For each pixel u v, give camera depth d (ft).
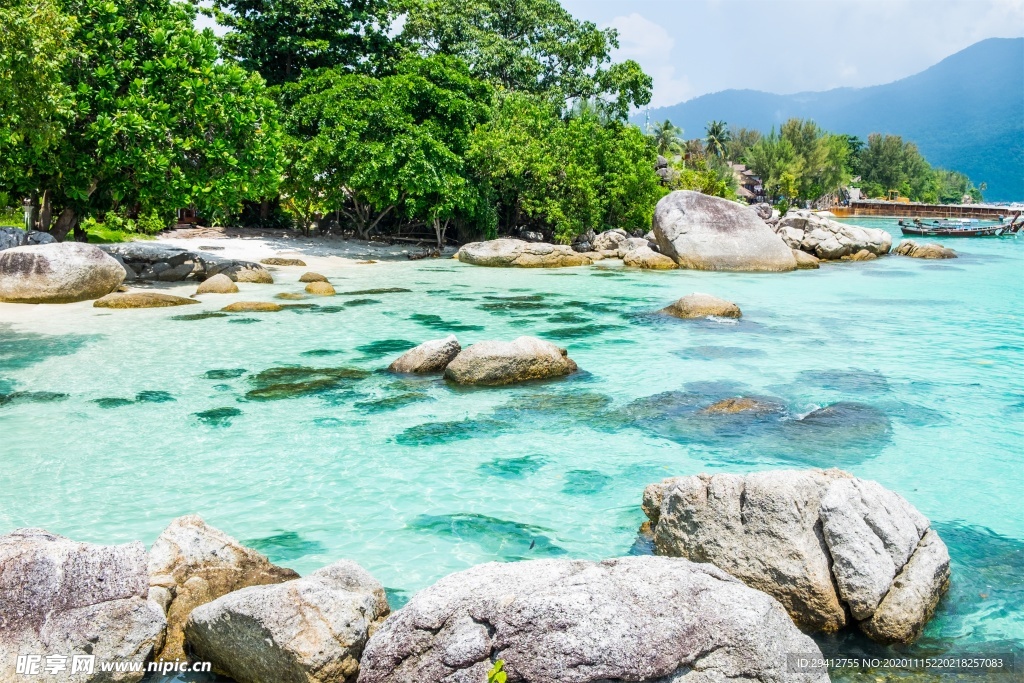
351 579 19.52
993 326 60.95
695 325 60.29
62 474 30.27
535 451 33.06
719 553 21.07
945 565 21.15
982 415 38.01
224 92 78.64
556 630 15.62
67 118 70.28
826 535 20.25
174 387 41.98
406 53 139.23
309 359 48.47
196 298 70.59
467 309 67.87
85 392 40.88
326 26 133.18
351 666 17.31
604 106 155.63
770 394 41.16
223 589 20.43
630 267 104.68
